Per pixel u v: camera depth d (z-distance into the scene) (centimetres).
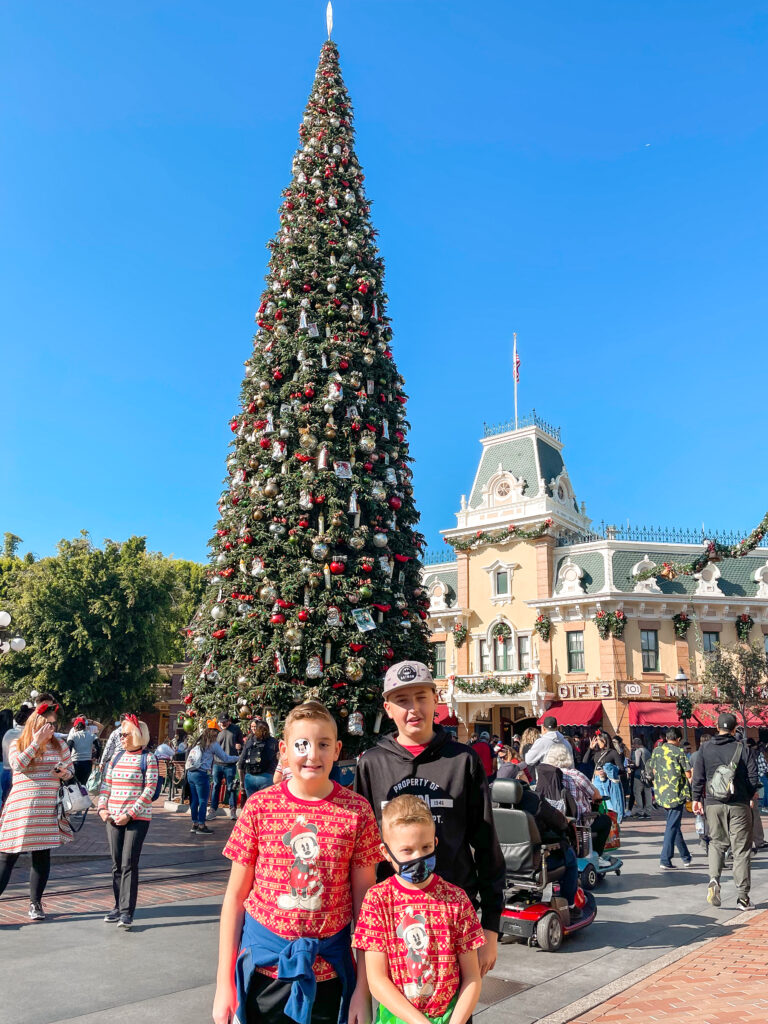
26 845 729
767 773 2098
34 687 3788
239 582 1441
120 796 730
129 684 4053
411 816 324
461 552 4150
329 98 1884
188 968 607
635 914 854
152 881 941
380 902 322
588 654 3594
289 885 311
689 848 1380
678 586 3634
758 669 3033
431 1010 308
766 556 3778
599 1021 522
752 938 747
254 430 1546
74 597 3925
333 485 1438
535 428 4162
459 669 4016
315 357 1564
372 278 1678
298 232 1692
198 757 1358
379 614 1438
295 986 293
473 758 388
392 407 1652
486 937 357
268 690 1333
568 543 3938
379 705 1386
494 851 373
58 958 624
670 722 3334
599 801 988
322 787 334
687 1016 530
